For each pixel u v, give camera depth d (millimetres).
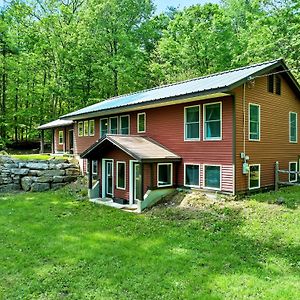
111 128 17359
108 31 28156
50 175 17531
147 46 32406
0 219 10562
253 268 6227
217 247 7418
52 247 7656
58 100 30109
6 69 25969
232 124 11117
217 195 11430
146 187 12961
